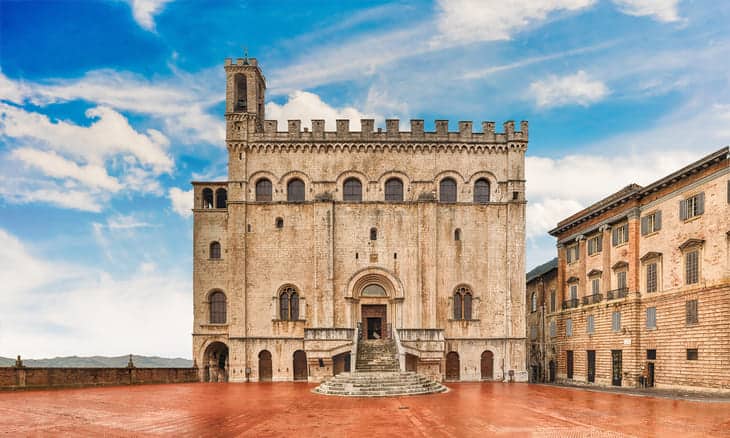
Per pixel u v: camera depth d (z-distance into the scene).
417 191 58.62
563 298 63.19
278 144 59.09
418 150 59.22
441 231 58.28
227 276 58.88
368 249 57.94
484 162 59.28
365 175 58.91
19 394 37.19
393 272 57.53
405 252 57.84
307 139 59.09
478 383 53.50
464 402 34.81
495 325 57.25
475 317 57.22
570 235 61.81
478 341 56.94
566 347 61.31
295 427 25.11
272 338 56.81
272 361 56.56
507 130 59.25
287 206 58.44
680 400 35.59
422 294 57.06
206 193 62.03
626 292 50.06
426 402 34.81
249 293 57.56
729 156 38.50
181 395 38.97
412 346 51.84
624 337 49.53
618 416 28.22
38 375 40.53
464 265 57.94
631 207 49.56
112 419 26.72
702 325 40.78
